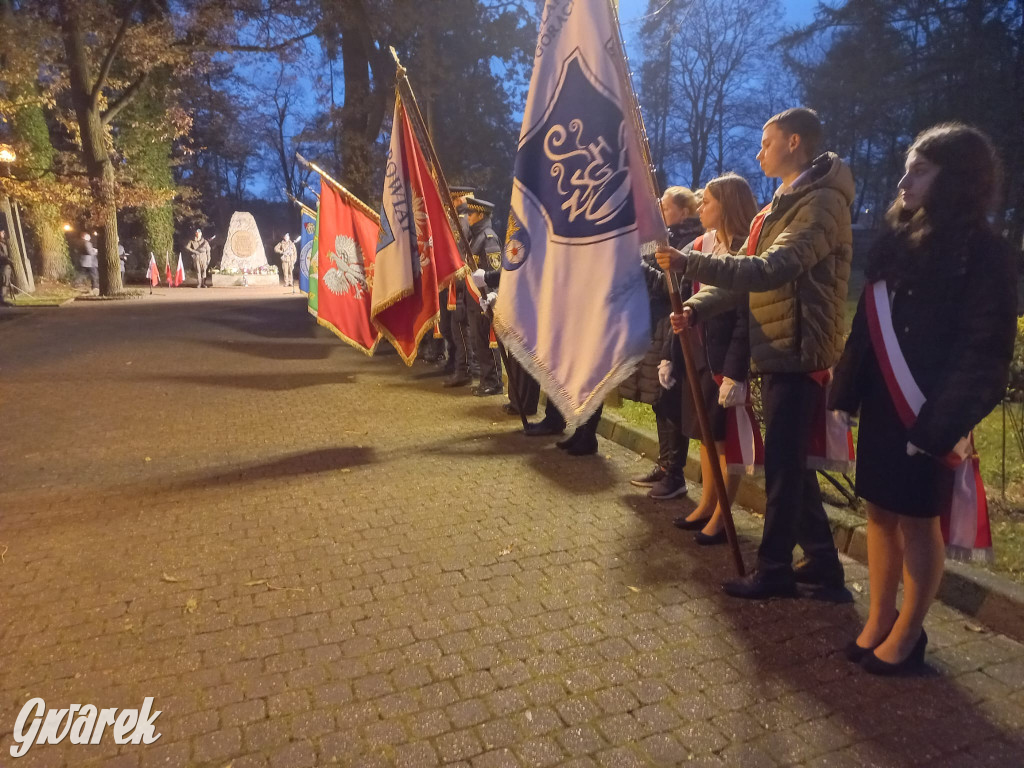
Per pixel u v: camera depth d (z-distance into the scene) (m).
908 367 2.53
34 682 2.78
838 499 4.25
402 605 3.35
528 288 3.63
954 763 2.37
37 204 20.50
